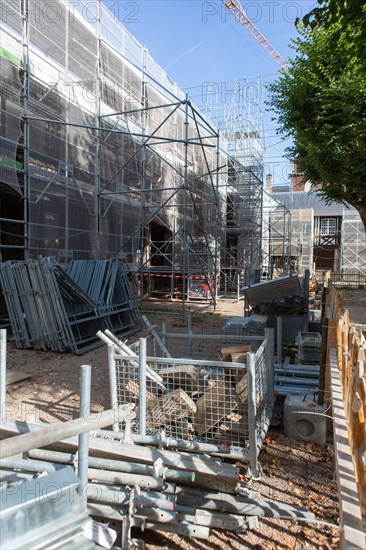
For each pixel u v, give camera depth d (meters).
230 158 18.69
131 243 14.53
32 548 1.54
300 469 3.48
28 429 2.84
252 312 8.20
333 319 4.21
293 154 13.73
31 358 6.99
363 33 5.17
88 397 2.28
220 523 2.66
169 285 18.08
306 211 30.34
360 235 28.19
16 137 9.18
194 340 8.08
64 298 7.93
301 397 4.23
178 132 17.88
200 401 3.64
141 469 2.68
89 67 12.13
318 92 10.29
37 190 9.68
